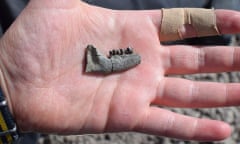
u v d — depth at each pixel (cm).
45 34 35
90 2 44
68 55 36
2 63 35
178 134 36
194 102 37
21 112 35
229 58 38
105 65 36
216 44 48
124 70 37
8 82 35
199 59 38
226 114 56
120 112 36
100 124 36
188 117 36
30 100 35
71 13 36
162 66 38
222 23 38
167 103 37
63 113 35
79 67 36
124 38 38
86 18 37
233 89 37
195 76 57
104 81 36
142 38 38
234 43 60
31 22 35
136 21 38
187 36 39
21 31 35
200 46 38
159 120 36
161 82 37
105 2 45
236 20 37
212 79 58
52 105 35
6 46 35
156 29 38
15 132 35
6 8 42
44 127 36
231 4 49
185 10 39
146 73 37
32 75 35
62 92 35
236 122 56
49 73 35
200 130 36
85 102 36
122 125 36
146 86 37
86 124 36
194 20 38
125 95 36
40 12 35
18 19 35
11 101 35
